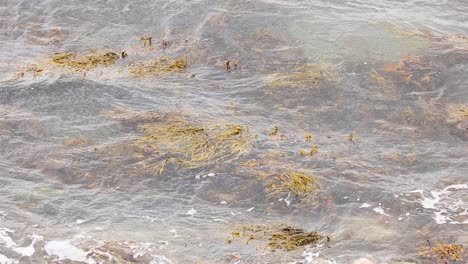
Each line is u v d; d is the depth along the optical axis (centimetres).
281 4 1711
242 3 1712
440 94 1377
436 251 978
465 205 1077
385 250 985
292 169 1155
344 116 1317
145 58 1519
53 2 1766
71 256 974
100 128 1270
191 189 1122
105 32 1636
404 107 1338
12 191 1107
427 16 1691
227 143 1218
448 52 1506
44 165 1175
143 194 1112
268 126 1281
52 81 1412
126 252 982
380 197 1096
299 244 998
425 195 1101
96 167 1170
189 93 1388
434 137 1258
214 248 993
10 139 1241
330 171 1153
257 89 1396
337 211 1069
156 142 1226
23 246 991
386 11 1705
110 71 1466
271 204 1088
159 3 1738
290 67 1466
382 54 1505
